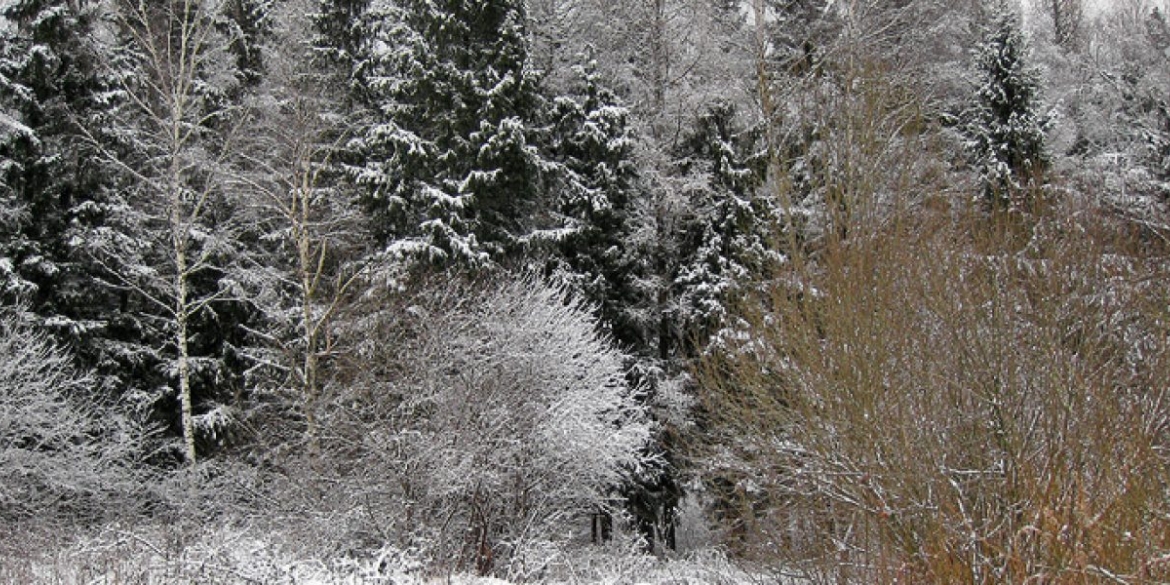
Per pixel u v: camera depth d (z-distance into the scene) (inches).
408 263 585.9
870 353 318.0
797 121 556.1
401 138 642.2
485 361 512.1
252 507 545.0
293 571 319.3
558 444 511.8
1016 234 374.0
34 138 623.8
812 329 345.4
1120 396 293.7
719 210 692.1
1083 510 213.2
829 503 328.8
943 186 426.9
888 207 394.6
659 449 648.4
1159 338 306.5
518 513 493.0
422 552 360.8
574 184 685.3
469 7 670.5
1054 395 280.1
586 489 541.6
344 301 626.2
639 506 672.4
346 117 679.1
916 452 294.5
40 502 560.4
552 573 446.9
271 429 580.4
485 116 665.6
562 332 550.9
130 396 647.1
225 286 652.7
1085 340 307.3
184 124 611.5
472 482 462.0
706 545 563.5
